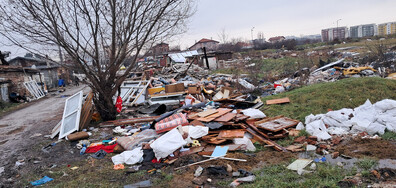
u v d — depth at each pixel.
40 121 13.09
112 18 9.95
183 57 36.56
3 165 7.18
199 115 9.04
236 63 33.31
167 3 10.13
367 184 4.55
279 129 7.54
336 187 4.52
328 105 9.30
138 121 10.41
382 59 17.77
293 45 48.97
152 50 11.95
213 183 5.27
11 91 23.20
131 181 5.66
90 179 5.86
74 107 10.05
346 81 11.16
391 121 7.07
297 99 10.59
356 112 7.92
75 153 7.75
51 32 9.03
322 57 29.62
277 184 4.88
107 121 10.63
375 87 10.05
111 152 7.59
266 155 6.48
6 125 12.84
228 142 7.33
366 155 5.81
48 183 5.89
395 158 5.46
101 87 10.42
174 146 6.57
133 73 24.09
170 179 5.55
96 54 9.99
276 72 24.34
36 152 7.98
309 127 7.57
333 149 6.41
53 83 36.59
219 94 14.11
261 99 12.03
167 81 19.25
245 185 4.98
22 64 35.53
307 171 5.32
